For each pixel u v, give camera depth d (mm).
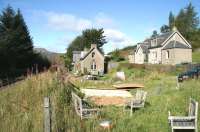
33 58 56469
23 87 13805
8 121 10289
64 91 14008
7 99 12617
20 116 10812
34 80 14609
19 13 58812
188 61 55656
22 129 9727
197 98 15469
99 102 17453
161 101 16703
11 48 52125
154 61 61719
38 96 12836
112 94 21328
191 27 101625
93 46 63094
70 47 100562
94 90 23359
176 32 58406
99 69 62812
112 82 35250
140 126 11953
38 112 10812
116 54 82938
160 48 59562
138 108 15234
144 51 65250
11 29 56062
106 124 11328
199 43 80750
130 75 41188
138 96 17766
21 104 11891
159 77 34469
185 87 20781
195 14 103000
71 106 12719
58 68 17438
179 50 55281
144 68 47250
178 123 10883
